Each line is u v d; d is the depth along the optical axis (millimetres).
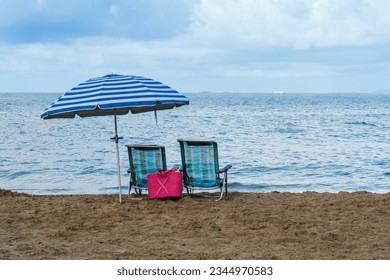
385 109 80000
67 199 9062
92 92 7520
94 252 5906
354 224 6945
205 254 5773
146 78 8219
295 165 17547
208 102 128375
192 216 7559
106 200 8812
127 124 44156
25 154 21234
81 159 19438
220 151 22031
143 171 8867
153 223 7215
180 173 8562
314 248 5945
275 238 6348
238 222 7191
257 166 17266
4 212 7953
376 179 14797
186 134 32469
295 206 8125
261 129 36250
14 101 129750
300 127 38281
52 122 45719
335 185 13672
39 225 7180
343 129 36250
